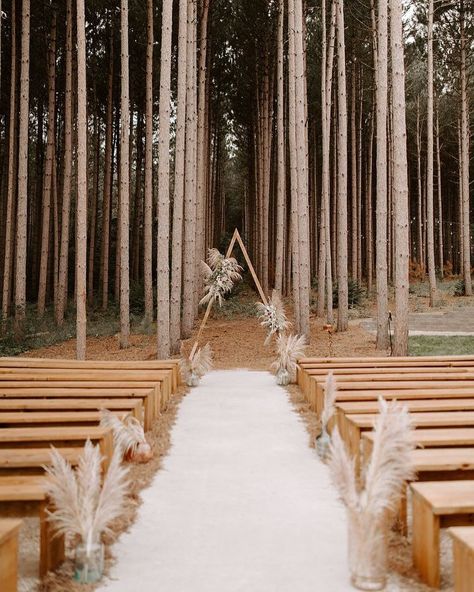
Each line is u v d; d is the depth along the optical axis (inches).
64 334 854.5
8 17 1133.7
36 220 1406.3
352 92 1229.1
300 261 706.8
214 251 629.9
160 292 602.2
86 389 342.0
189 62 776.3
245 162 1694.1
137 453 265.6
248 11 1144.2
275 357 688.4
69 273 1488.7
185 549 173.9
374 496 151.1
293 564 162.7
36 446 230.5
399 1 550.3
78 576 153.9
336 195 1296.8
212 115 1432.1
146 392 330.0
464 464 183.8
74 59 1188.5
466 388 347.3
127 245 753.0
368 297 1163.9
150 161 924.6
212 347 745.0
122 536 184.2
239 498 221.0
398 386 346.6
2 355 727.7
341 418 290.8
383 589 148.0
